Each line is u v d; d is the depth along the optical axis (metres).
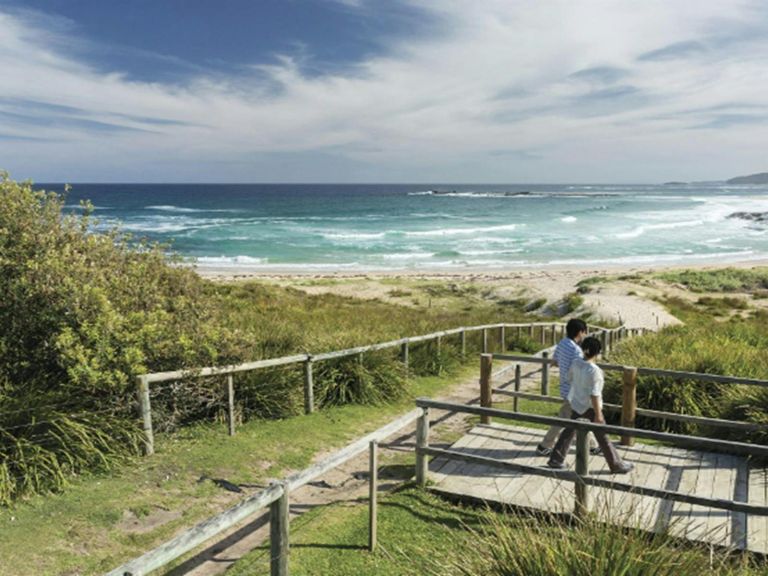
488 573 3.56
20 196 7.27
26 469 5.23
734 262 52.72
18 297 6.54
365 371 9.45
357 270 48.31
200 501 5.51
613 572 3.23
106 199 172.12
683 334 13.47
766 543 4.59
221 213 112.50
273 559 3.78
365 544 4.68
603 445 6.00
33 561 4.29
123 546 4.66
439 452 5.62
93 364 6.21
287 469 6.46
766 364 9.09
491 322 19.59
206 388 7.45
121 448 6.17
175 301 7.98
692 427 8.01
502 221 93.75
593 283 36.78
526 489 5.65
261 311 19.72
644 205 141.00
